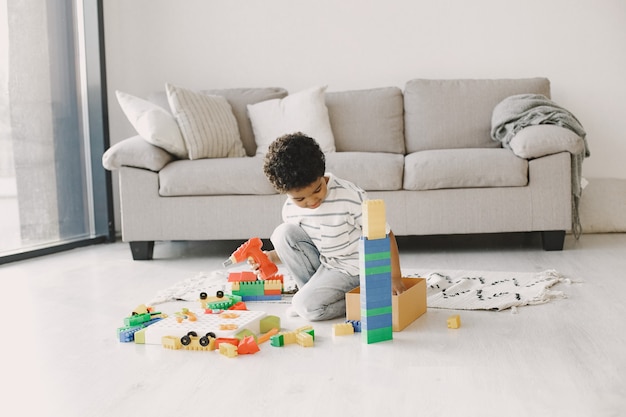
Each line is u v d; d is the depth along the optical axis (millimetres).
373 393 1597
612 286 2557
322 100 3914
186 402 1585
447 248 3572
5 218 3533
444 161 3297
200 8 4359
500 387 1609
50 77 3828
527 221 3309
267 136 3895
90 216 4164
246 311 2203
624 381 1622
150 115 3465
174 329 2039
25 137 3650
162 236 3436
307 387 1648
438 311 2293
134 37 4398
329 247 2209
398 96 4043
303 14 4312
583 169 4184
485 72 4211
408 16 4238
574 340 1938
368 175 3326
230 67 4379
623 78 4109
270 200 3373
